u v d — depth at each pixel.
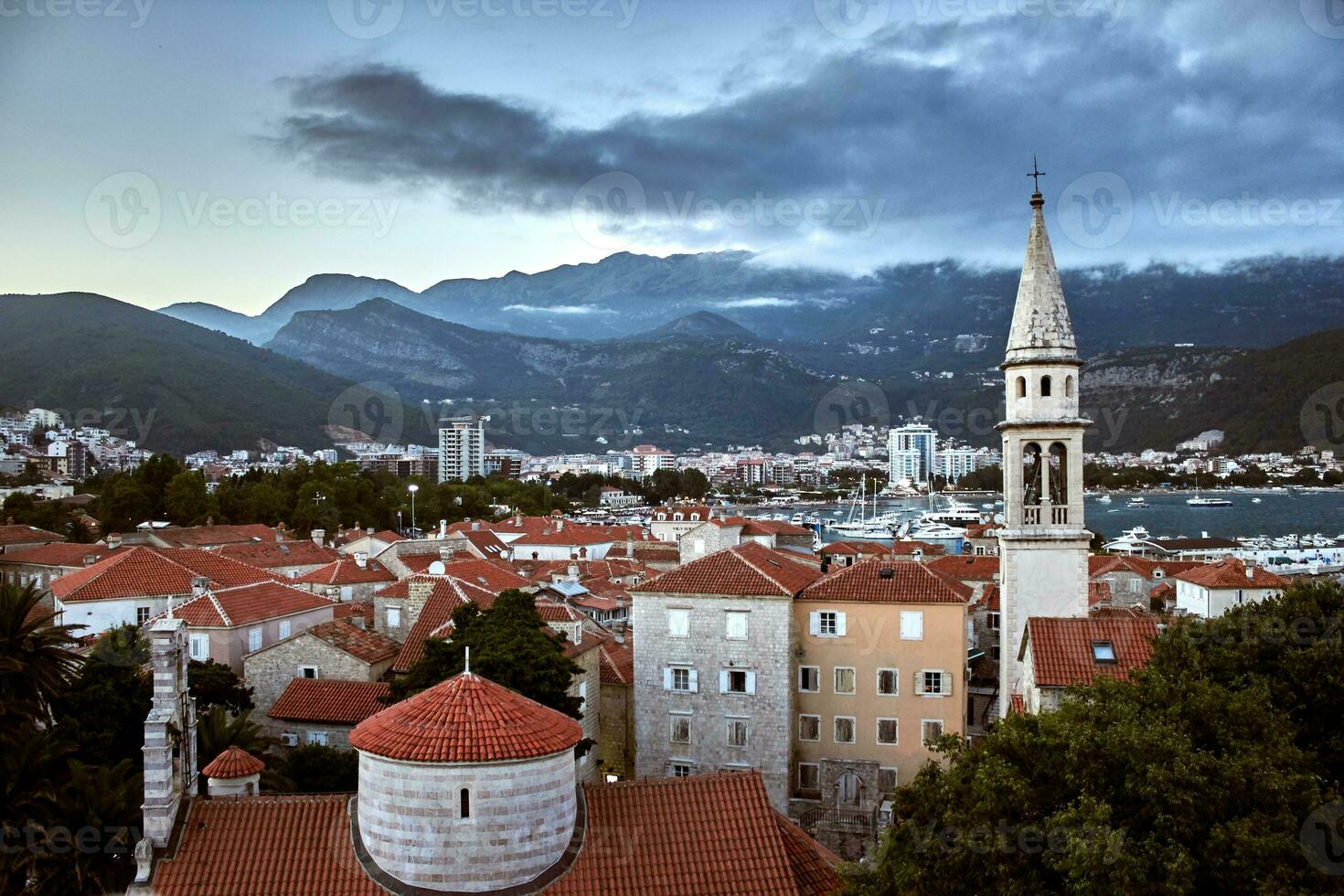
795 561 89.81
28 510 187.75
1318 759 39.00
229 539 161.62
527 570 157.12
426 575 88.94
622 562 169.62
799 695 77.44
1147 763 33.12
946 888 33.16
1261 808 32.50
